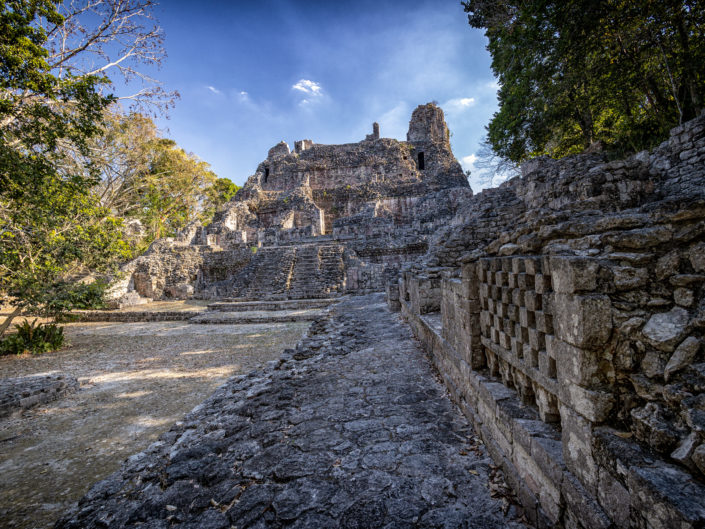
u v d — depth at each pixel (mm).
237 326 14906
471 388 3449
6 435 5387
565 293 1817
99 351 11539
